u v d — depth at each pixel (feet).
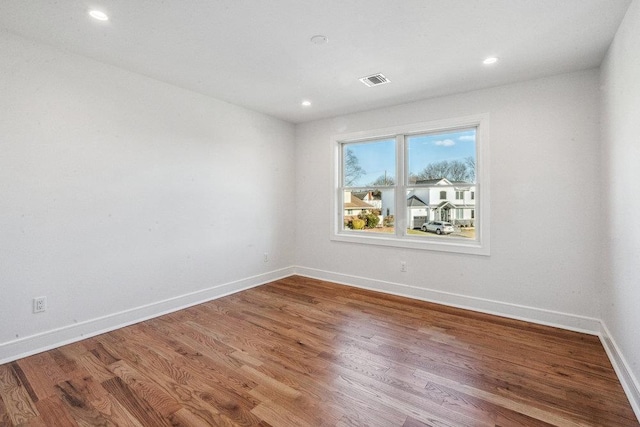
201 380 6.61
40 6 6.29
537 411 5.66
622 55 6.64
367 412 5.63
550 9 6.35
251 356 7.64
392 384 6.49
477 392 6.22
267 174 14.35
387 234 13.33
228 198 12.62
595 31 7.11
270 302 11.71
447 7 6.34
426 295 11.96
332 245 14.62
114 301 9.25
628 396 6.04
